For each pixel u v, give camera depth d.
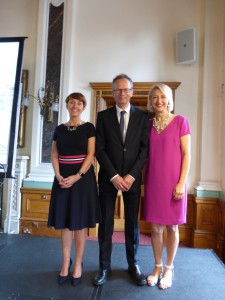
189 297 1.70
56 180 1.82
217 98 3.41
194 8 3.60
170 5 3.65
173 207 1.75
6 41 3.11
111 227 1.88
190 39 3.46
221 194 3.22
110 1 3.75
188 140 1.76
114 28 3.73
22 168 3.69
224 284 1.89
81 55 3.77
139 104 3.82
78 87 3.76
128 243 1.90
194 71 3.57
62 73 3.72
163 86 1.79
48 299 1.63
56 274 1.96
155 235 1.83
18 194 3.65
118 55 3.71
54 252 2.38
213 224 3.30
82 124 1.86
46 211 3.61
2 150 2.99
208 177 3.39
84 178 1.78
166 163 1.75
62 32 3.77
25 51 3.92
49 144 3.73
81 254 1.83
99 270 1.89
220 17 3.43
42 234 3.58
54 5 3.81
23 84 3.83
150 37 3.67
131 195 1.82
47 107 3.74
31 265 2.11
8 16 3.98
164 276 1.83
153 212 1.77
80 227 1.73
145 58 3.67
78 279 1.82
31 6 3.94
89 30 3.77
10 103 3.04
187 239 3.47
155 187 1.77
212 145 3.40
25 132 3.87
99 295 1.69
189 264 2.21
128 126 1.80
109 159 1.81
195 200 3.35
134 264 1.91
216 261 2.27
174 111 3.58
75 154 1.80
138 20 3.70
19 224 3.63
